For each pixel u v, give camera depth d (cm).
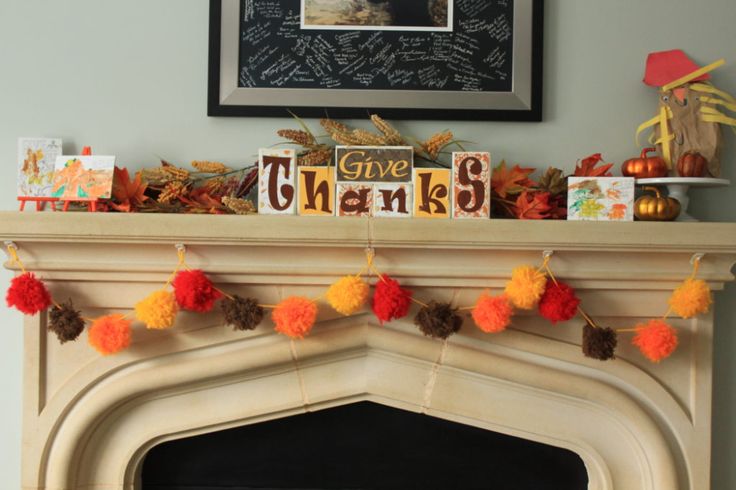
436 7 189
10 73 187
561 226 163
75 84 188
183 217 162
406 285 174
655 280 173
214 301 172
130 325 172
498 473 193
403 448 192
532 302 166
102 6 188
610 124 191
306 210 171
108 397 173
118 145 188
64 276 171
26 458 175
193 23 189
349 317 176
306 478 192
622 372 179
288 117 188
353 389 180
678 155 181
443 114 188
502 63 189
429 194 171
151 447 183
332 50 188
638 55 192
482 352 176
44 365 176
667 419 179
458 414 180
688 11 191
